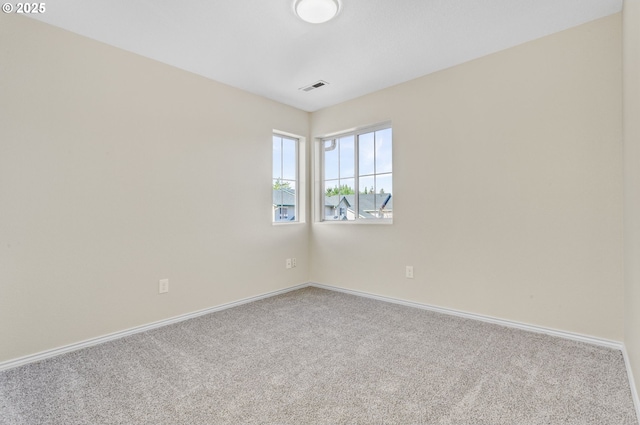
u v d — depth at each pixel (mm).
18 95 1927
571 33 2172
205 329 2482
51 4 1856
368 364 1878
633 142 1530
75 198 2145
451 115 2740
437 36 2268
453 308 2752
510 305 2443
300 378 1728
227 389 1625
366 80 3010
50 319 2043
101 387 1653
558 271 2232
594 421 1349
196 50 2424
